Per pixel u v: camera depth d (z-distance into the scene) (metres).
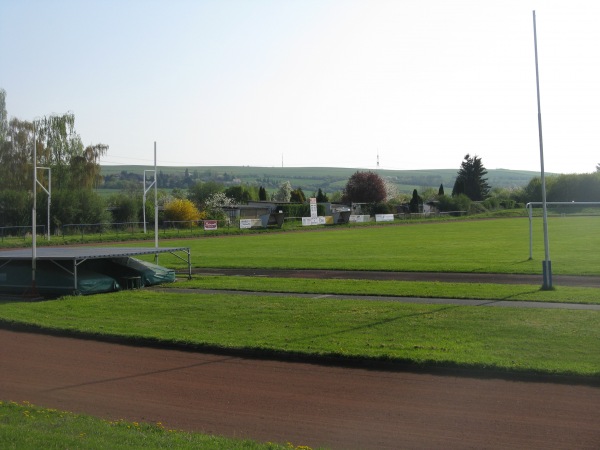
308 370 14.63
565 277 30.50
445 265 36.62
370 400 12.29
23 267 28.47
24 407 11.66
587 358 14.34
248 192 134.75
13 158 80.38
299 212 106.19
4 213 73.31
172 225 85.19
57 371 15.16
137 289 29.05
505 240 57.38
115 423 10.73
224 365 15.30
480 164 151.50
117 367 15.39
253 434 10.63
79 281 27.41
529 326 17.81
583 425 10.62
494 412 11.38
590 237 56.62
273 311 21.78
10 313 22.66
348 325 18.91
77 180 88.31
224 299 24.86
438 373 14.02
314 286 28.25
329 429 10.77
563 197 105.06
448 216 113.12
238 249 53.25
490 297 23.80
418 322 18.97
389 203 123.12
